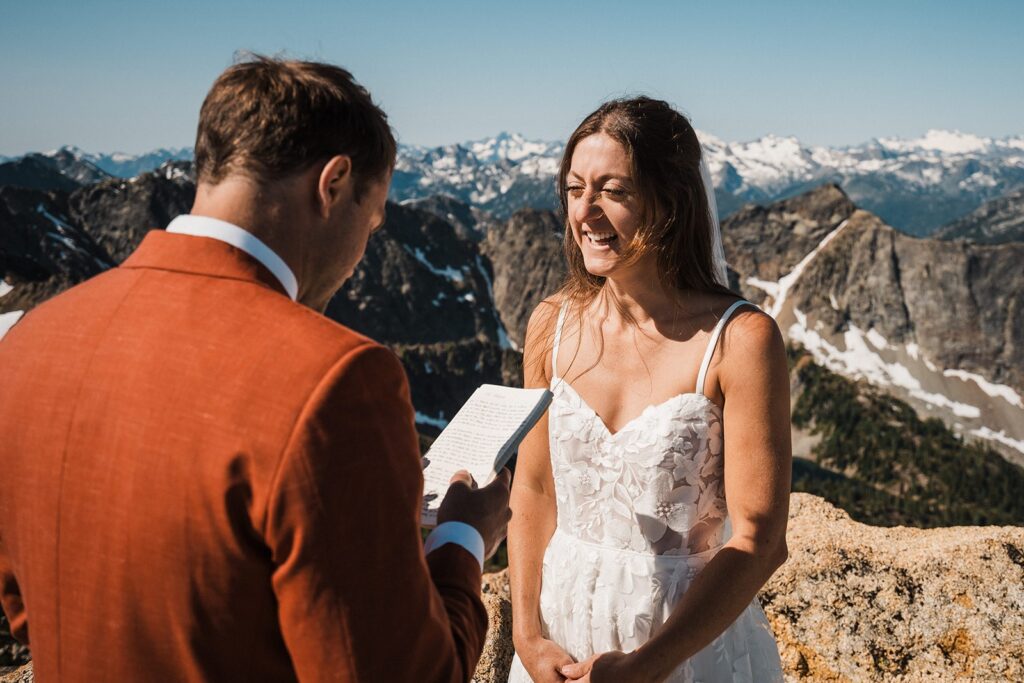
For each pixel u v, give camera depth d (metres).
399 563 1.85
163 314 1.89
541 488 3.48
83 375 1.90
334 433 1.74
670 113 2.96
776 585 5.65
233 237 1.96
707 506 3.07
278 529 1.72
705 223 3.03
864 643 5.34
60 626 1.91
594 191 2.93
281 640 1.88
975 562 5.55
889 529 6.14
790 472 2.91
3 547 2.13
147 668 1.85
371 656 1.81
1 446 2.00
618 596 3.10
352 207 2.13
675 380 3.00
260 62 2.04
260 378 1.77
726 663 3.21
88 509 1.84
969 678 5.14
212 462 1.74
